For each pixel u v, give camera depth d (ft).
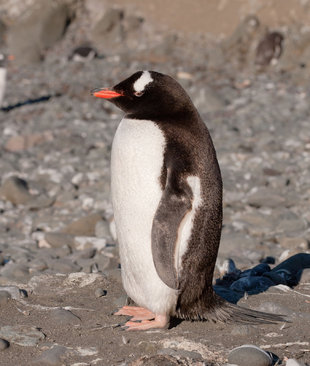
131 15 210.59
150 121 37.81
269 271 50.03
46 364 34.45
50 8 205.87
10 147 112.37
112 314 41.19
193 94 142.82
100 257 56.65
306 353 35.17
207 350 35.12
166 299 37.76
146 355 34.91
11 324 40.06
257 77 164.25
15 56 190.70
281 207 75.61
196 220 36.83
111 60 187.11
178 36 200.64
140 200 36.99
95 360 34.71
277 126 120.37
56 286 47.01
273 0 192.03
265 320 39.40
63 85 161.99
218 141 110.63
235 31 184.75
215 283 48.70
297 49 173.37
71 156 104.83
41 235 69.36
